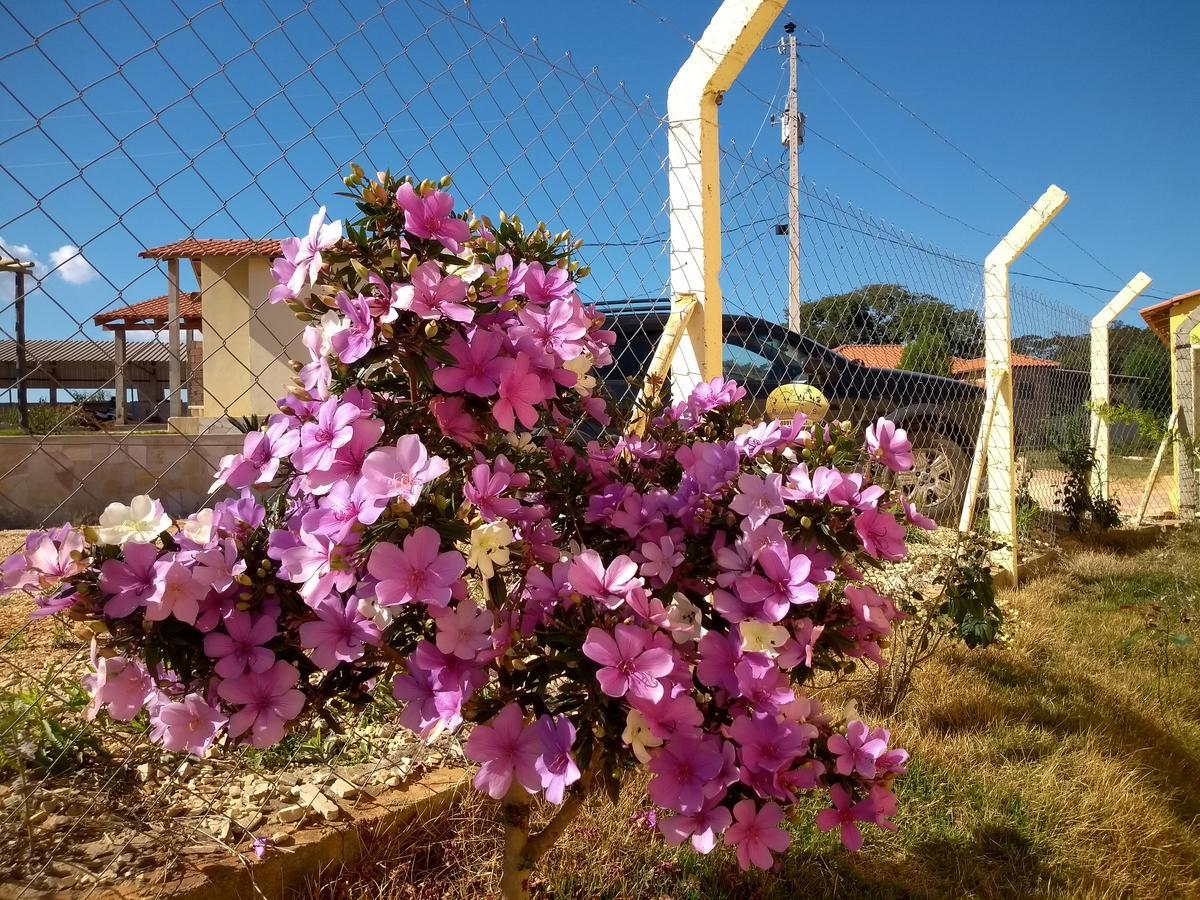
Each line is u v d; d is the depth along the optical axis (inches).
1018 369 271.1
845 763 55.9
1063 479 313.4
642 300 105.3
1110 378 376.8
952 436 258.7
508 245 62.0
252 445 52.5
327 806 77.6
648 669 47.9
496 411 51.2
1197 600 199.8
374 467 45.0
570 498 61.6
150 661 46.2
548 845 63.1
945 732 117.2
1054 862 89.0
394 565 44.1
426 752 90.2
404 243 54.8
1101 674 146.5
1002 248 219.3
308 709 54.4
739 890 79.9
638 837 84.0
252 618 49.4
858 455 63.3
